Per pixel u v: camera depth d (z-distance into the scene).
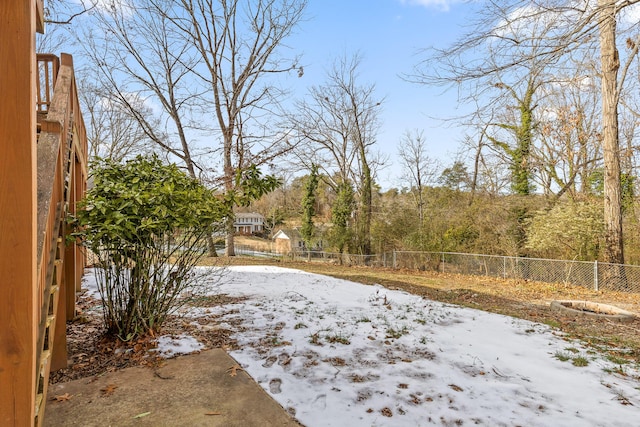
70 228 3.10
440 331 4.50
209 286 6.80
